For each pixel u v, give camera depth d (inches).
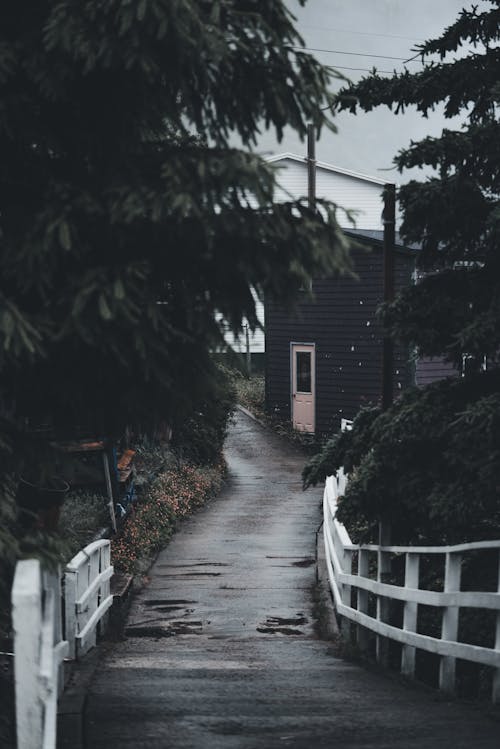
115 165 229.6
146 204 215.6
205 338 241.8
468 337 404.2
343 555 526.0
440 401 422.3
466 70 446.6
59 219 213.0
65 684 341.7
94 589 426.0
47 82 218.7
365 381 1228.5
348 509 440.8
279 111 224.8
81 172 240.5
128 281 217.0
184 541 810.2
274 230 221.0
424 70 451.2
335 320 1258.6
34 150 244.2
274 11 228.7
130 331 229.9
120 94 235.6
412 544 469.4
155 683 352.5
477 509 401.7
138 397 247.6
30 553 219.6
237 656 450.6
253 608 591.8
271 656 454.6
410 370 1159.6
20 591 162.7
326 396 1282.0
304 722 285.3
